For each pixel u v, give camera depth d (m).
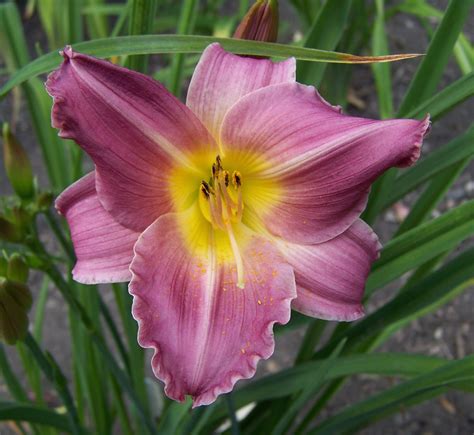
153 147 0.23
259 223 0.25
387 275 0.29
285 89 0.23
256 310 0.23
